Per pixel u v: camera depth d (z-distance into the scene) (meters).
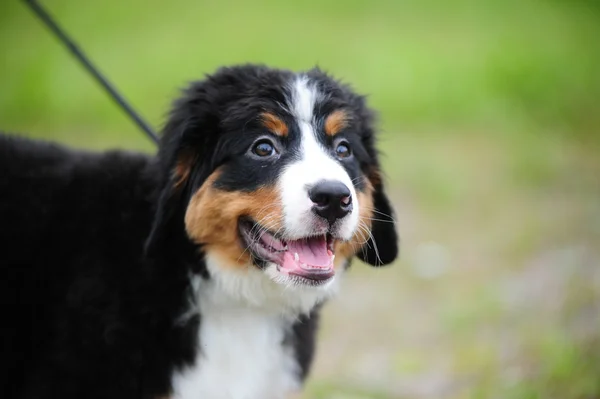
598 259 6.36
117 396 3.25
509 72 13.11
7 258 3.42
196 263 3.42
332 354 5.74
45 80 12.25
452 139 11.16
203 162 3.41
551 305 5.68
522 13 17.77
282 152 3.38
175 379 3.37
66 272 3.41
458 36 15.48
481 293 6.31
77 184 3.51
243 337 3.53
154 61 12.98
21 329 3.40
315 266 3.32
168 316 3.35
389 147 10.62
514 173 9.66
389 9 17.41
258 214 3.30
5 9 15.06
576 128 11.88
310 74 3.59
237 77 3.51
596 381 4.45
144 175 3.49
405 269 7.22
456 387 4.98
